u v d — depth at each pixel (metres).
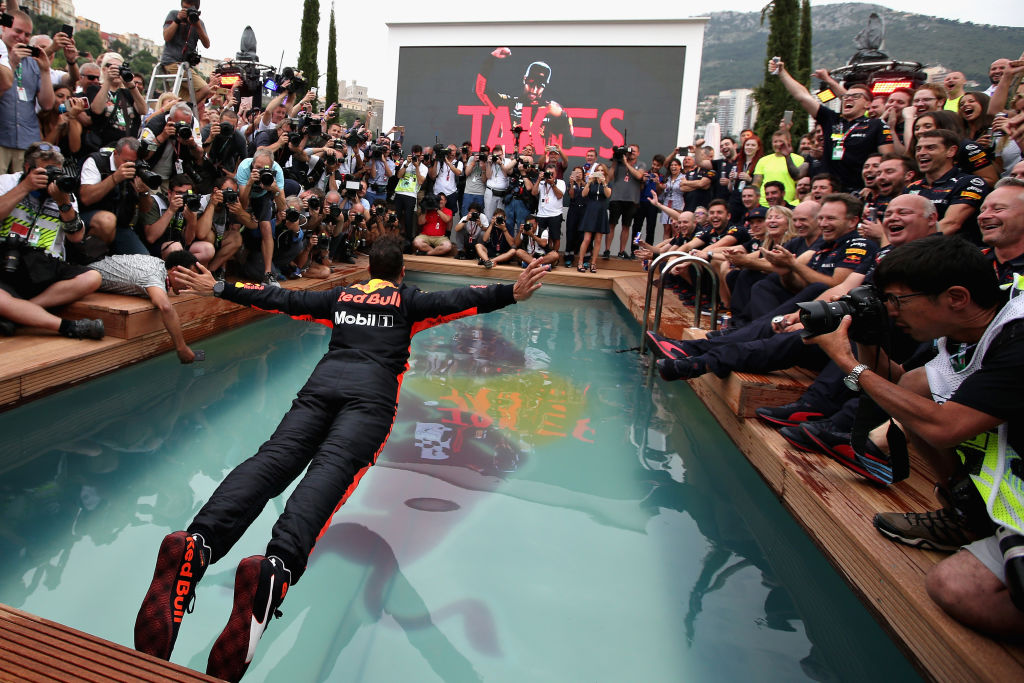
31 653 1.38
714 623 2.17
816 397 3.14
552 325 6.76
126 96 5.27
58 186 3.71
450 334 6.06
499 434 3.73
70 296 3.96
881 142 5.38
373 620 2.09
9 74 4.38
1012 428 1.73
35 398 3.42
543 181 9.75
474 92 11.59
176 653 1.88
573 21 11.02
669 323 5.75
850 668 1.98
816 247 4.04
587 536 2.69
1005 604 1.67
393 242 2.64
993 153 3.81
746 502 3.06
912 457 2.94
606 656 1.99
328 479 2.02
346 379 2.35
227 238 5.22
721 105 106.00
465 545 2.56
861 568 2.22
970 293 1.79
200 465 3.04
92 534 2.43
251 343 5.20
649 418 4.15
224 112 6.63
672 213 7.56
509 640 2.04
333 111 8.62
